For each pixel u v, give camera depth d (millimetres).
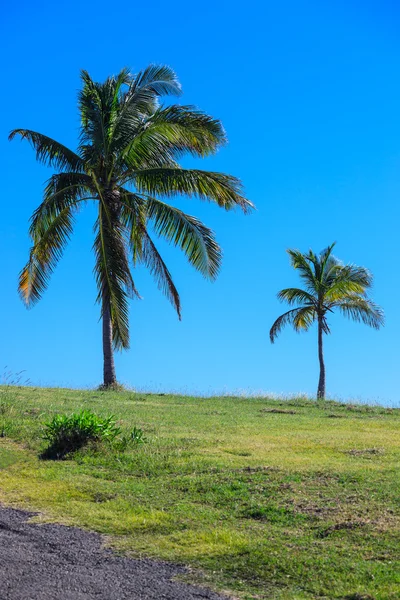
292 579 5309
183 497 7789
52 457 10078
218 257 21562
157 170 21594
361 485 7930
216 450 10469
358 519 6586
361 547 5906
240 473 8695
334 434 12812
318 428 13875
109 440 10641
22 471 9188
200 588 5168
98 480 8633
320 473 8594
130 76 24156
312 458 9930
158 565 5688
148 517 6988
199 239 21375
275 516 6902
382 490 7637
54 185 22141
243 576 5426
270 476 8469
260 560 5664
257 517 6973
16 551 5918
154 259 23453
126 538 6426
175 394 21594
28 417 12875
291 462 9477
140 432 10930
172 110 21812
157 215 21797
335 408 19531
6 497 7926
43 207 21125
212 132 21828
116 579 5309
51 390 19609
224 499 7582
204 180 21094
